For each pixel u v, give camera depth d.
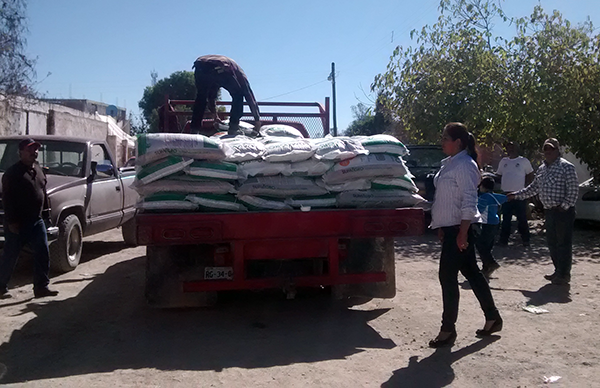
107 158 8.93
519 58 12.20
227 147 5.04
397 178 5.25
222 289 4.98
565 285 6.58
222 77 6.70
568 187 6.44
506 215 9.34
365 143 5.27
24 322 5.27
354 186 5.18
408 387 3.73
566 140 12.46
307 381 3.83
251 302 5.99
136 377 3.90
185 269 5.27
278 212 4.88
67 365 4.15
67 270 7.55
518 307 5.66
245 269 5.15
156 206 4.86
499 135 12.92
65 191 7.35
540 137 12.67
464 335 4.81
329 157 5.05
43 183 6.37
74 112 22.56
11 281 7.14
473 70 12.20
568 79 11.74
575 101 11.69
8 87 14.91
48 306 5.86
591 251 9.02
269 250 5.04
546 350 4.41
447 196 4.49
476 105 11.99
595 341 4.61
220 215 4.80
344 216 4.98
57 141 8.16
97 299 6.14
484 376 3.91
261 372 3.99
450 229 4.48
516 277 7.07
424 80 12.83
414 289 6.54
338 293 5.55
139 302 6.00
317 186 5.14
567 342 4.60
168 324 5.21
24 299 6.18
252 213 4.85
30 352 4.44
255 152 5.11
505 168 9.34
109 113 37.28
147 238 4.71
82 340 4.74
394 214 5.03
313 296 6.23
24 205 6.04
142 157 4.86
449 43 12.70
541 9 12.05
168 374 3.96
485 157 15.14
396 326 5.12
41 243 6.19
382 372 4.00
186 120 9.01
